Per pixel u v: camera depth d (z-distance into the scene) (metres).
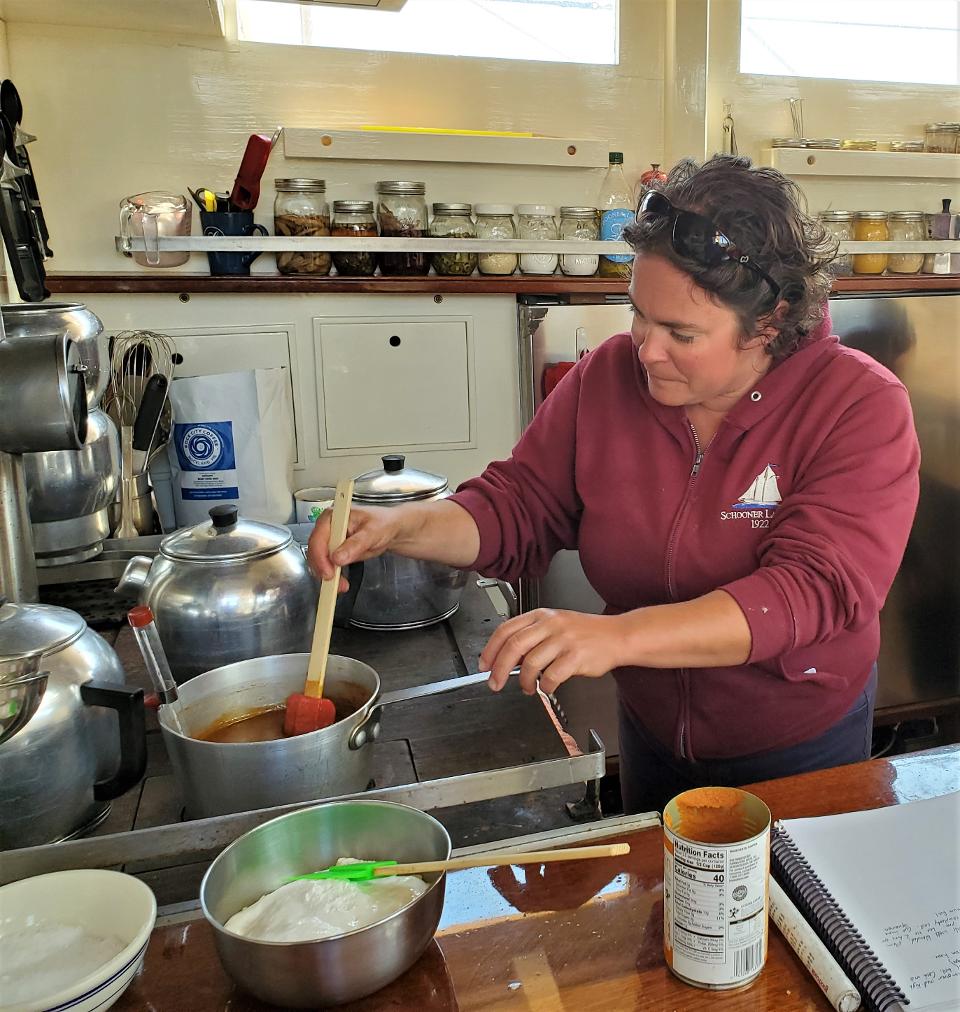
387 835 0.69
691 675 1.11
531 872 0.74
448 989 0.62
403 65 2.03
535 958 0.65
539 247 2.03
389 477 1.28
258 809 0.78
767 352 0.96
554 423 1.20
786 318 0.92
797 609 0.84
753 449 1.01
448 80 2.07
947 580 2.50
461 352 2.11
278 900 0.64
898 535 0.92
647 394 1.07
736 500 1.02
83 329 1.22
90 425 1.37
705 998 0.61
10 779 0.75
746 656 0.84
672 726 1.16
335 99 2.01
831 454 0.95
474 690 1.08
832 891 0.69
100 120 1.89
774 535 0.94
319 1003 0.58
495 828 0.83
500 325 2.12
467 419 2.16
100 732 0.81
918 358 2.32
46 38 1.83
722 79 2.29
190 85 1.92
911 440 0.96
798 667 1.05
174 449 1.76
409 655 1.23
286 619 1.08
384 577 1.27
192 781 0.79
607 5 2.14
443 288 2.01
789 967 0.64
